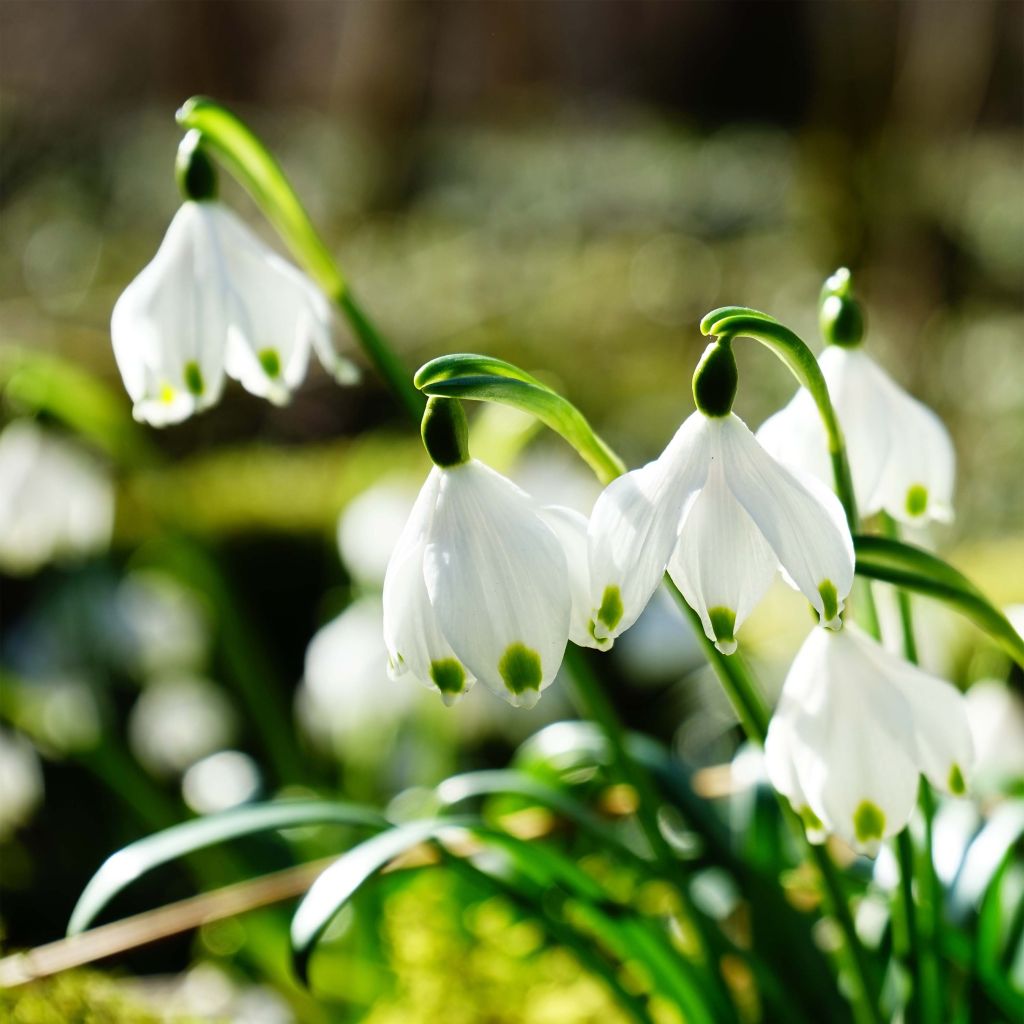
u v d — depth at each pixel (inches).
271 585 33.6
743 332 13.4
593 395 61.4
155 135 72.5
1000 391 54.8
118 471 31.1
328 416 54.9
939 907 15.3
